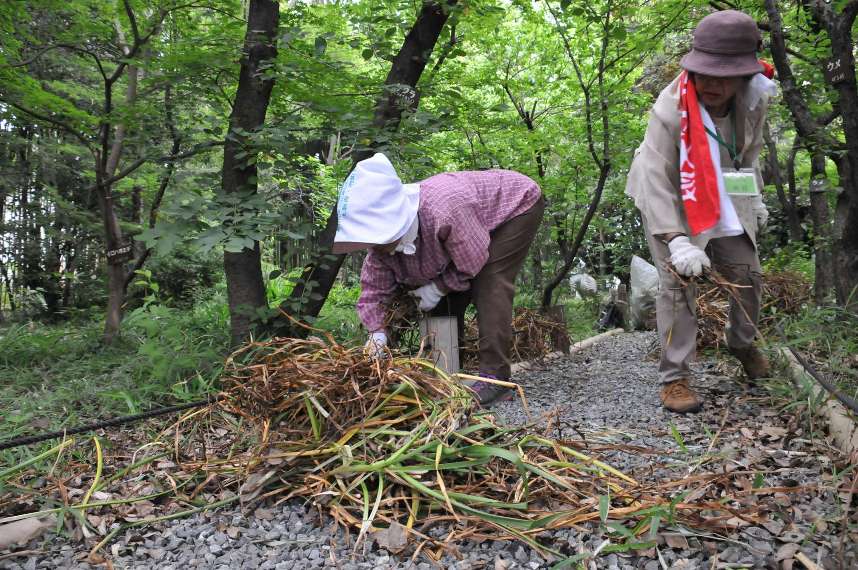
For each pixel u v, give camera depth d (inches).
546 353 210.2
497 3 243.9
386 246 121.5
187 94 200.8
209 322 211.6
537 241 371.2
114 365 175.9
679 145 127.3
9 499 89.7
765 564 67.3
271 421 98.0
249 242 134.4
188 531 80.0
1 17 194.4
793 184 277.1
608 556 69.7
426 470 81.0
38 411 132.4
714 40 117.9
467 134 258.8
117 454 109.0
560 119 291.4
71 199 460.4
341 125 169.9
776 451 99.9
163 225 138.8
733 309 139.7
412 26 181.6
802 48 213.3
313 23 194.1
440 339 135.0
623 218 402.9
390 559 71.6
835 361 143.9
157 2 198.2
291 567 70.7
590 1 213.8
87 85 367.2
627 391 154.2
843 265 177.3
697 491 81.0
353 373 93.8
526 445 94.3
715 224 122.9
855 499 80.7
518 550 72.1
